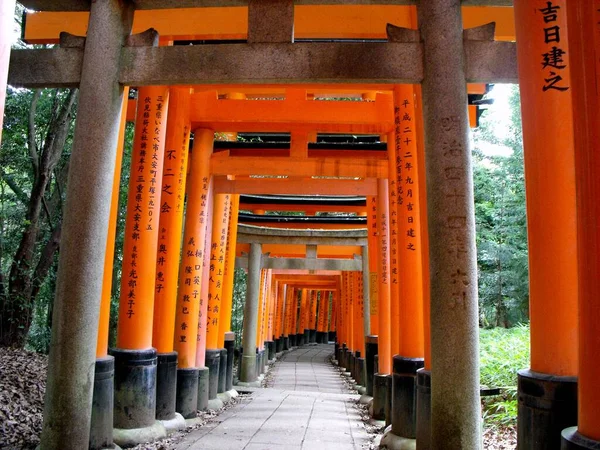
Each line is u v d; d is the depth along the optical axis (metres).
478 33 5.60
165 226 9.09
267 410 11.10
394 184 10.15
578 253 3.47
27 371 10.14
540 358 4.41
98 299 5.82
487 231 19.75
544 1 4.61
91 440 6.42
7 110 13.59
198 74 5.85
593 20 3.40
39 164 12.72
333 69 5.69
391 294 9.91
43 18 8.44
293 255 21.11
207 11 7.91
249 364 18.05
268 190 12.45
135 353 7.45
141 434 7.32
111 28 5.98
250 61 5.80
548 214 4.42
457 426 5.08
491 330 16.91
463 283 5.22
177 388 9.45
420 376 6.60
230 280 14.38
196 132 10.71
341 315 26.02
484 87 9.75
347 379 21.14
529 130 4.59
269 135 14.59
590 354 3.31
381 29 7.89
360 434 8.86
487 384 10.43
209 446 7.51
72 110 13.86
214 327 11.95
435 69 5.53
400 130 7.99
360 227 19.25
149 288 7.77
